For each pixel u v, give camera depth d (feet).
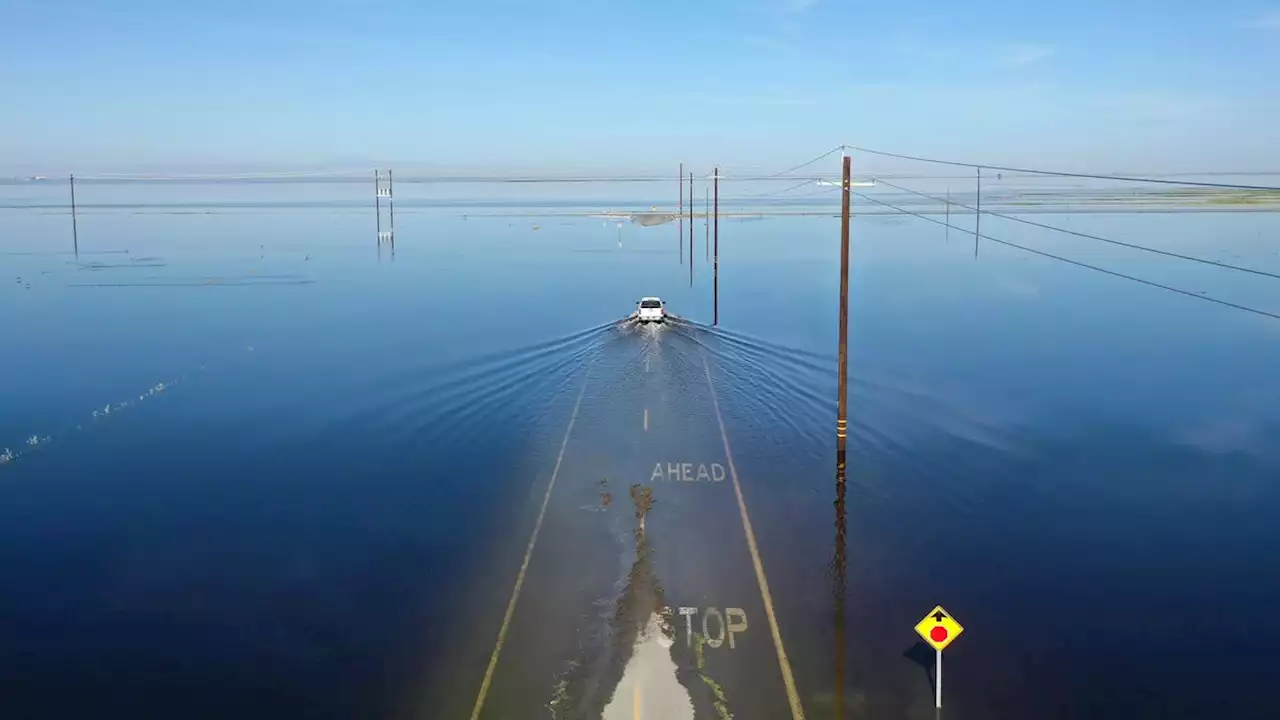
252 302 230.27
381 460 107.86
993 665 63.52
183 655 65.77
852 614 70.38
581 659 63.98
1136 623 69.72
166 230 470.39
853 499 94.22
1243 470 104.01
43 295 243.19
